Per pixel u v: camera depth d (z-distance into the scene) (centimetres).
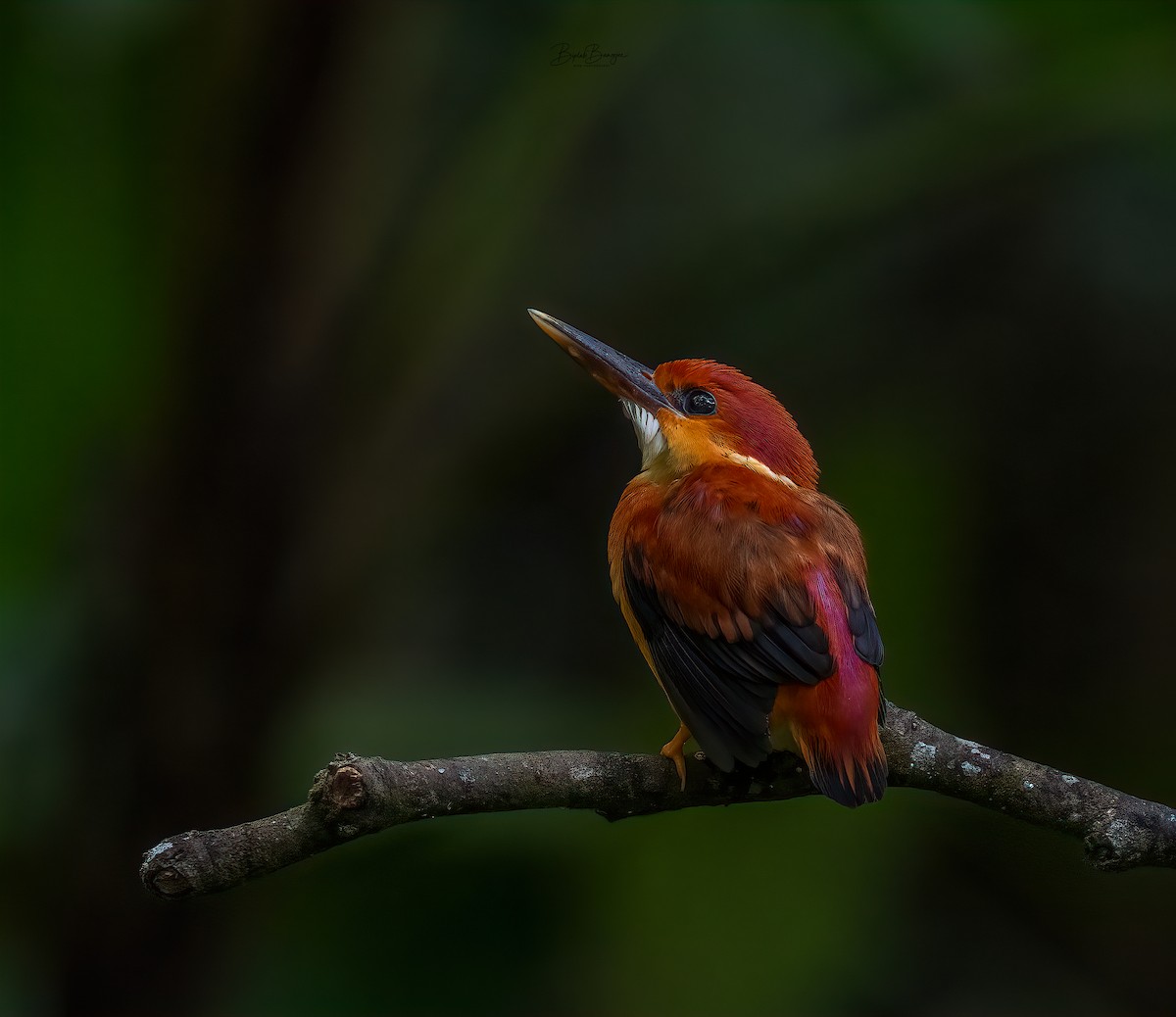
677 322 1106
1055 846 646
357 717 1027
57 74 933
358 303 985
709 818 982
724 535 749
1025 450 1413
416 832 995
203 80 927
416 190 1109
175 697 956
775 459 861
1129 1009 1321
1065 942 1343
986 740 1405
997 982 1289
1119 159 1222
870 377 1313
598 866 984
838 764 680
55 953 969
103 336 943
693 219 1129
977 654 1388
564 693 1107
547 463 1398
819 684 698
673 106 1309
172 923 961
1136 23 1047
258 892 975
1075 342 1374
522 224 1078
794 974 939
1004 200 1294
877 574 1088
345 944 980
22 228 934
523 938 980
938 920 1292
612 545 841
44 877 973
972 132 1066
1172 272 1321
